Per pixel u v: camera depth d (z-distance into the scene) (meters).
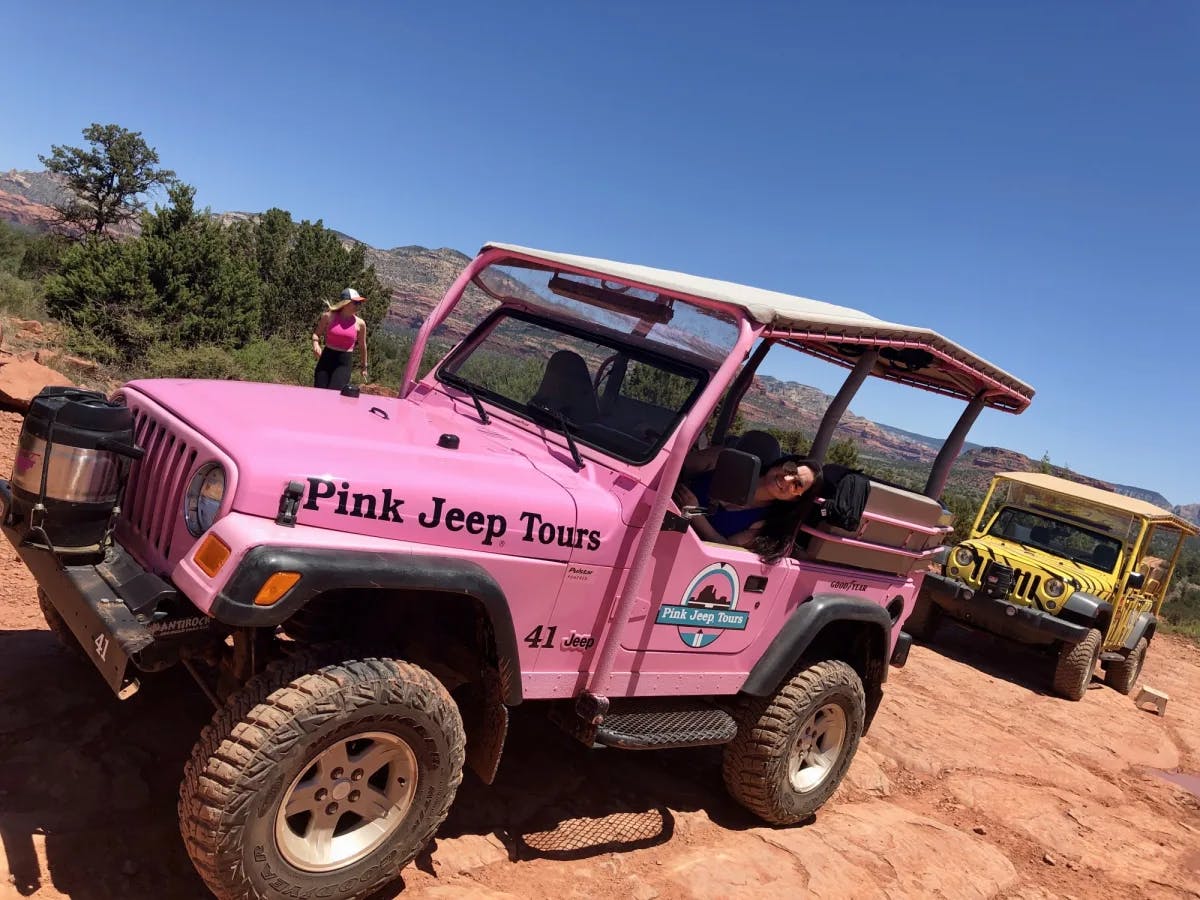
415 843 3.04
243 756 2.58
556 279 4.31
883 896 4.33
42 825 2.96
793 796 4.66
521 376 4.33
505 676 3.19
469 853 3.59
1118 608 11.06
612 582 3.53
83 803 3.15
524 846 3.80
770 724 4.44
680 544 3.78
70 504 2.90
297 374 17.58
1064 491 11.90
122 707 3.81
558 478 3.56
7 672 3.88
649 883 3.80
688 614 3.94
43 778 3.21
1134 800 7.27
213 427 2.98
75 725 3.59
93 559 3.03
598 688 3.55
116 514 3.05
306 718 2.66
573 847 3.92
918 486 6.02
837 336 3.98
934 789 6.29
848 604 4.61
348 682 2.75
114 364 14.35
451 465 3.23
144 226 17.41
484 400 4.34
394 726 2.88
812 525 4.37
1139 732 9.68
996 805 6.20
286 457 2.78
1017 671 11.37
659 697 4.17
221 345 16.80
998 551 11.26
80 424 2.90
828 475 4.84
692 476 4.30
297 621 3.26
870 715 5.27
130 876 2.88
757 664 4.38
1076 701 10.40
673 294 3.79
